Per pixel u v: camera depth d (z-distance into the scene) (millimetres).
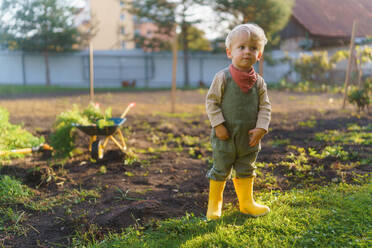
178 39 23484
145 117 8688
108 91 19234
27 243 2520
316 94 15359
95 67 26016
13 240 2561
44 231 2703
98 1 32906
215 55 26828
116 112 9812
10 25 20562
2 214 2984
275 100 12875
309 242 2316
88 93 17484
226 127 2656
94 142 4664
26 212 3035
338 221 2607
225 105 2629
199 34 23250
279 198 3131
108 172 4207
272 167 4172
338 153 4500
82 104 12086
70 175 4062
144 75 26672
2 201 3221
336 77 17344
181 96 15797
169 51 25484
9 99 13875
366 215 2643
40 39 22500
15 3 19594
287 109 9938
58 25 21625
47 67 24344
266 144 5535
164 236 2510
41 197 3379
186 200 3236
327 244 2289
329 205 2906
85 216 2896
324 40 17797
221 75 2629
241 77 2557
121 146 5070
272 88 18719
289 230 2504
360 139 5410
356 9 12242
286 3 14891
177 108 10883
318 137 5727
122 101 13289
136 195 3365
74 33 23391
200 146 5582
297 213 2777
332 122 7297
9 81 25625
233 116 2605
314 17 17969
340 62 16953
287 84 18875
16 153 4574
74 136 4969
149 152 5219
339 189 3291
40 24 21203
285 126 7043
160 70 26688
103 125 4582
